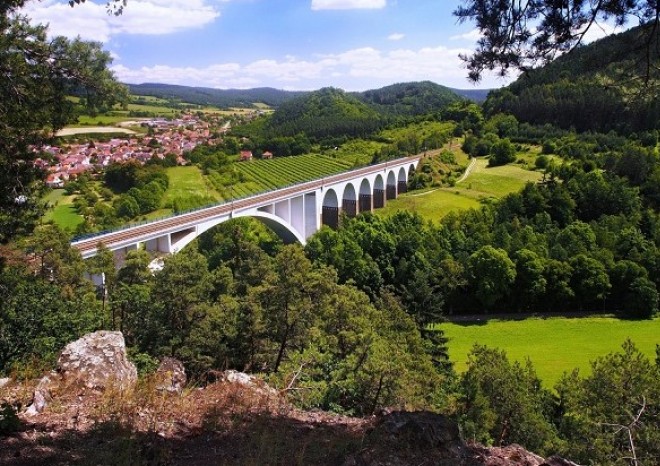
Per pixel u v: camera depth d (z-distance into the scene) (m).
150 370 15.90
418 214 83.38
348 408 16.55
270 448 8.13
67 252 32.53
